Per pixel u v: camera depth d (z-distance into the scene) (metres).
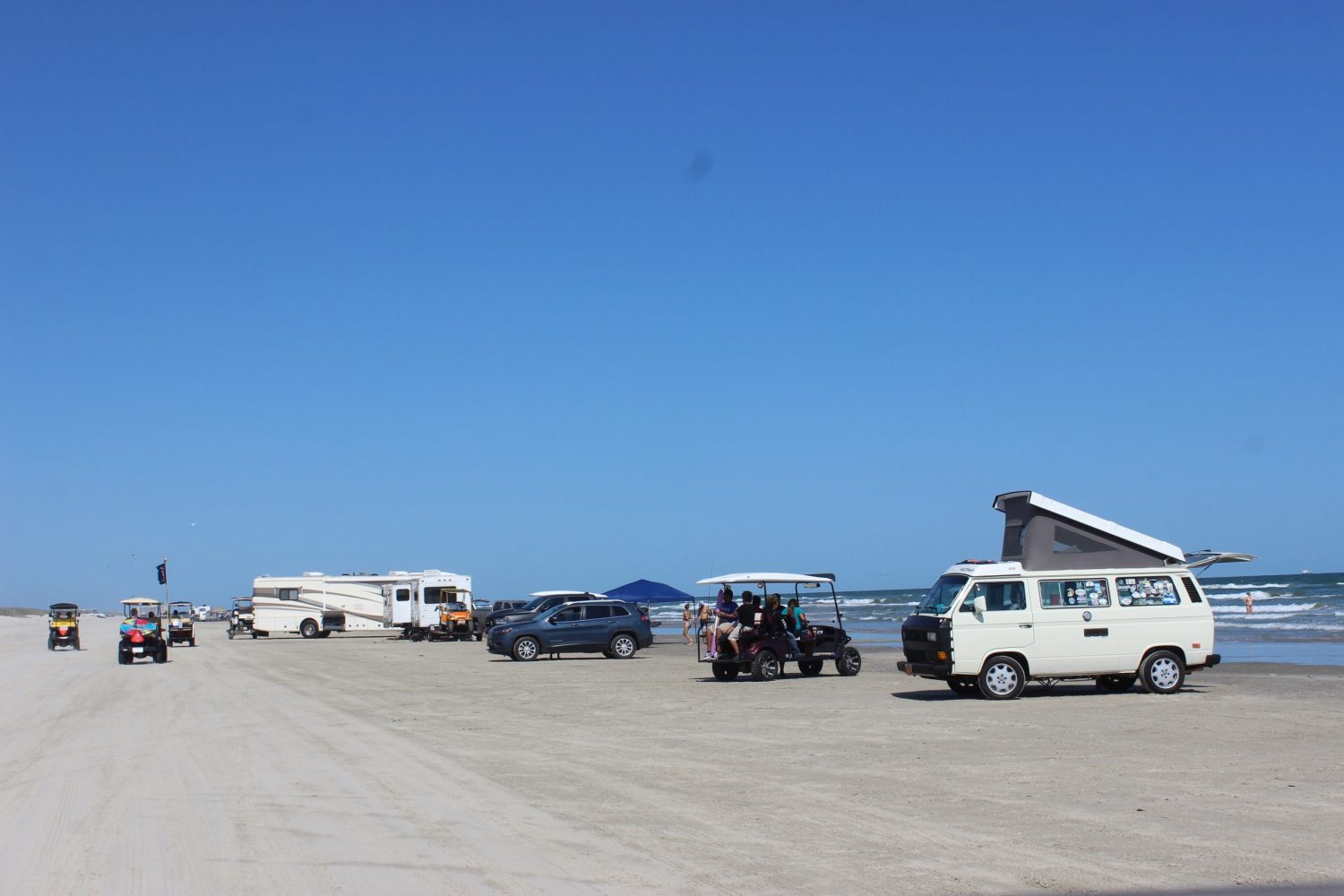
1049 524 18.34
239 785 11.07
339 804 9.90
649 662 31.48
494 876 7.18
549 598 43.41
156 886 7.20
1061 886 6.72
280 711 18.72
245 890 7.05
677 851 7.76
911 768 11.16
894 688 20.78
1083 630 18.06
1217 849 7.60
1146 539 18.50
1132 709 16.22
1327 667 25.41
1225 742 12.67
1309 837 7.91
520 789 10.38
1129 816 8.67
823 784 10.34
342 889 7.00
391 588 58.19
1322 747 12.22
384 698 20.86
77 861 7.96
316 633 61.28
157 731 16.03
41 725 17.38
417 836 8.45
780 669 23.86
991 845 7.80
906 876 6.99
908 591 161.50
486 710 18.23
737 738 13.77
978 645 17.81
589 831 8.49
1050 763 11.28
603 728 15.17
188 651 44.00
